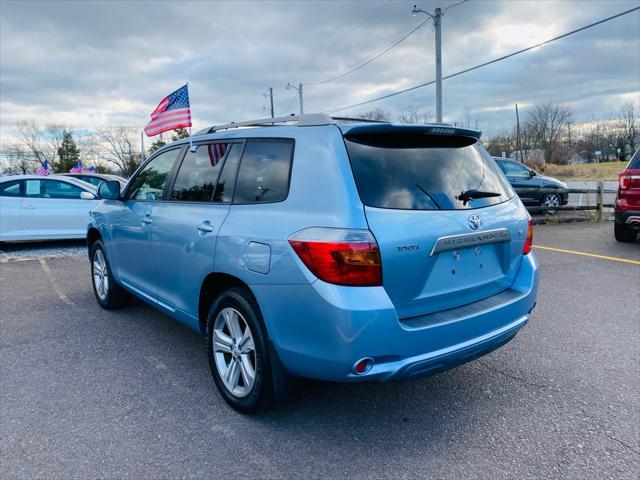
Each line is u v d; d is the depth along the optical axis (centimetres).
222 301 308
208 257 313
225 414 306
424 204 265
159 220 379
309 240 246
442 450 266
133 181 454
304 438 278
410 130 281
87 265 796
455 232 270
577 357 386
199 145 367
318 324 244
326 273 240
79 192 998
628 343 412
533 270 324
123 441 277
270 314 267
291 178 275
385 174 262
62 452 266
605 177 4600
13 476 246
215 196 330
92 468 252
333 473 247
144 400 325
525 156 6544
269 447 270
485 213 292
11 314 518
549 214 1262
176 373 367
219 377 317
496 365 374
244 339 296
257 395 285
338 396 329
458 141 315
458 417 300
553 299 543
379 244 240
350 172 253
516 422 293
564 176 5038
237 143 327
